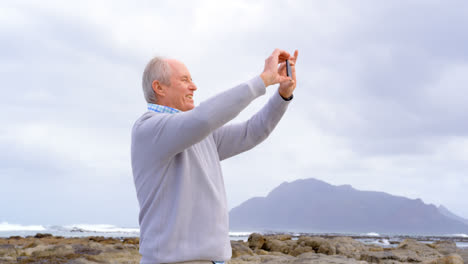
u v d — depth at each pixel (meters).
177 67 1.84
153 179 1.63
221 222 1.69
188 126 1.50
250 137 2.07
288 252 13.64
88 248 8.34
